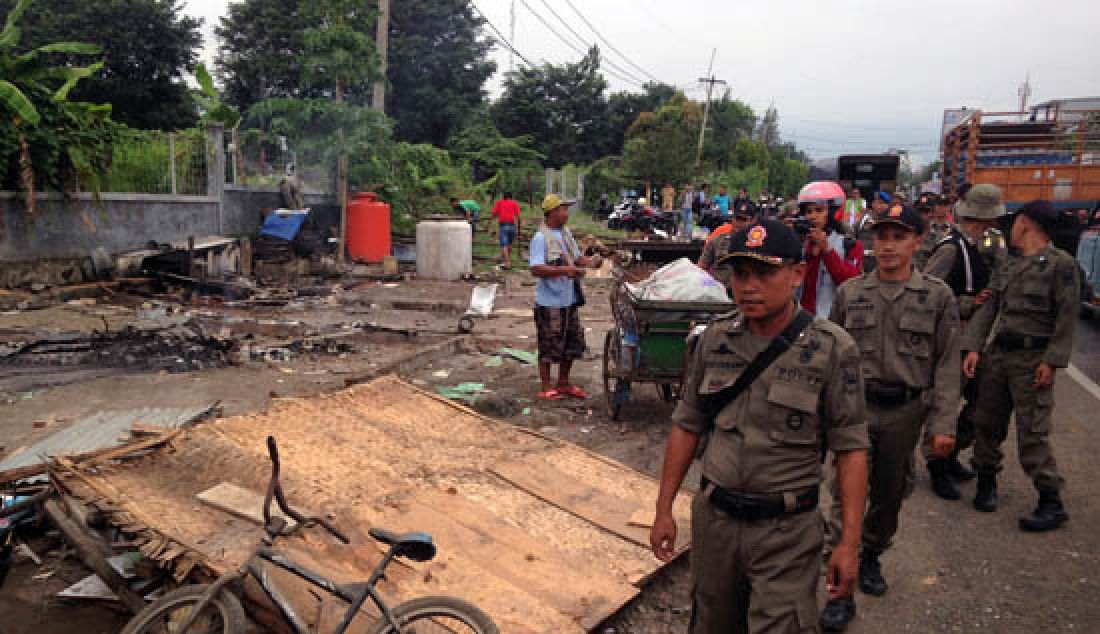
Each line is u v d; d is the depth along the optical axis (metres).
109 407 6.37
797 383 2.27
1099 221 12.16
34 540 4.31
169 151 14.39
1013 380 4.64
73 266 11.92
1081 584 4.02
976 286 5.25
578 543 4.00
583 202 39.34
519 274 17.41
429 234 16.12
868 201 21.02
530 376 8.21
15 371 7.39
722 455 2.37
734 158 64.94
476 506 4.20
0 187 10.94
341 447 4.77
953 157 16.70
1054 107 16.69
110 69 34.75
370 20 18.17
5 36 11.43
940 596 3.93
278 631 3.07
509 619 3.23
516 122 56.53
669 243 9.48
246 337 9.23
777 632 2.27
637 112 65.69
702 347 2.47
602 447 5.99
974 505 5.03
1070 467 5.63
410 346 9.52
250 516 3.63
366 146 17.72
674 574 4.00
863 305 3.75
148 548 3.36
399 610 2.82
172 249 12.82
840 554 2.28
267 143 19.58
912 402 3.66
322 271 15.85
